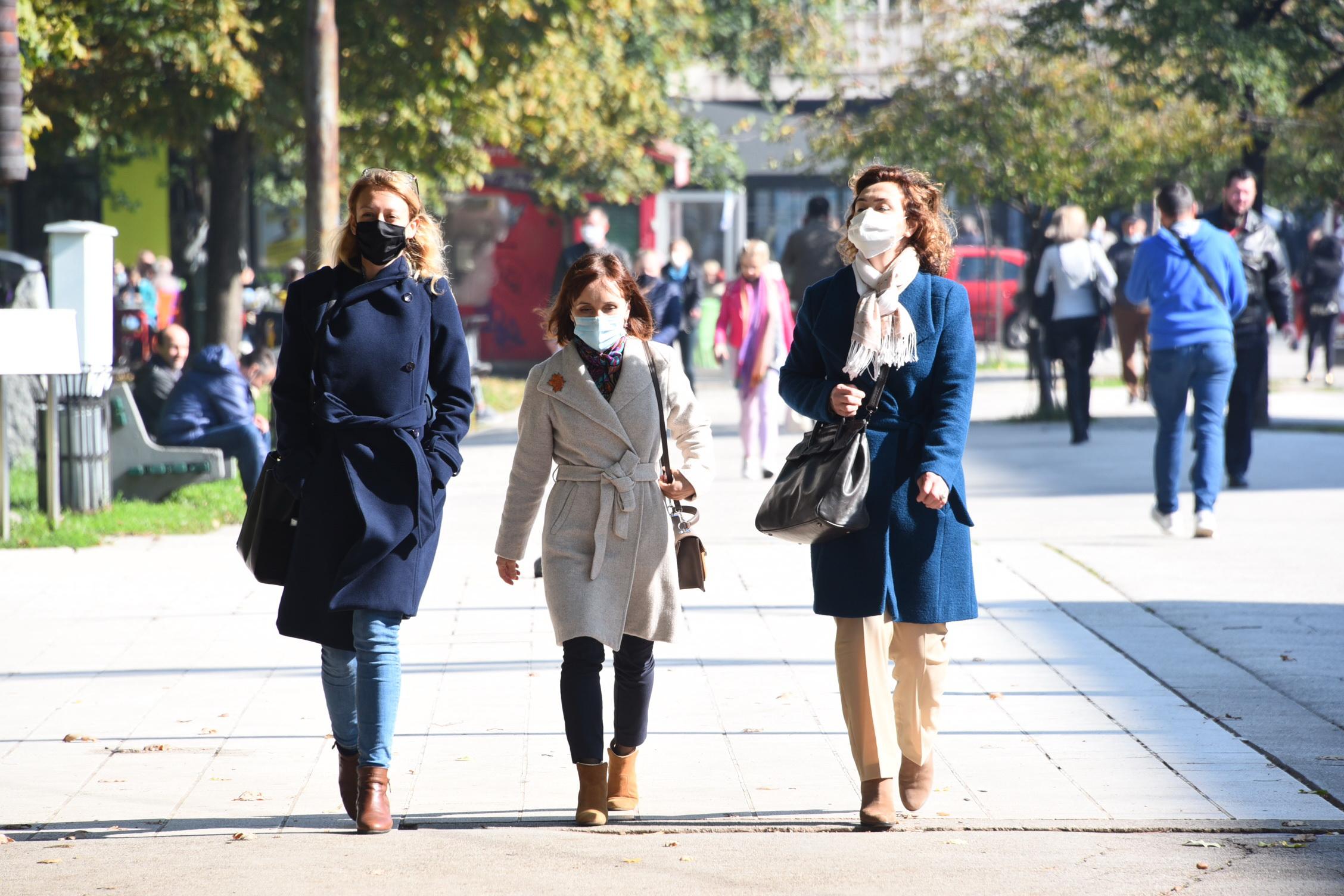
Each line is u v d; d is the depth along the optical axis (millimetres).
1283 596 32312
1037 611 31250
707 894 15758
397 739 22922
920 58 77375
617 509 19156
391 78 66125
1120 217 96000
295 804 19906
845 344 18469
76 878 16422
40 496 44031
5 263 90438
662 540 19406
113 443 46844
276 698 25391
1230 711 23812
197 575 36312
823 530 17859
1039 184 72312
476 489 51156
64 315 38250
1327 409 75438
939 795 19828
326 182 48625
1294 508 43719
